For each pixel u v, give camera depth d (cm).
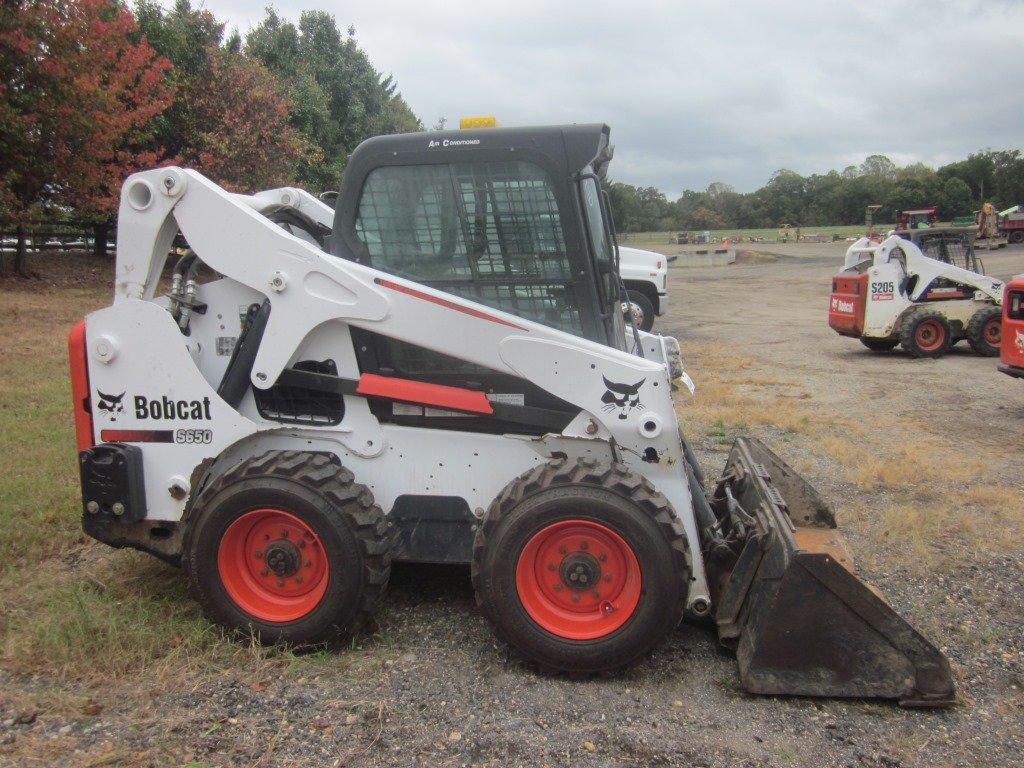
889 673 339
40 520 517
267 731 319
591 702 343
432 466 403
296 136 2488
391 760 303
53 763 297
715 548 386
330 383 400
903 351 1359
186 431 401
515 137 388
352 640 384
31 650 370
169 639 382
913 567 487
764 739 318
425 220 398
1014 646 396
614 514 349
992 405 927
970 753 312
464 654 380
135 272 399
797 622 340
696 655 381
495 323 381
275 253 387
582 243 392
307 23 3562
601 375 381
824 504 463
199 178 390
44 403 837
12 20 1510
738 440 505
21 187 1708
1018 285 834
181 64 2191
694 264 4278
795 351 1376
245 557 385
